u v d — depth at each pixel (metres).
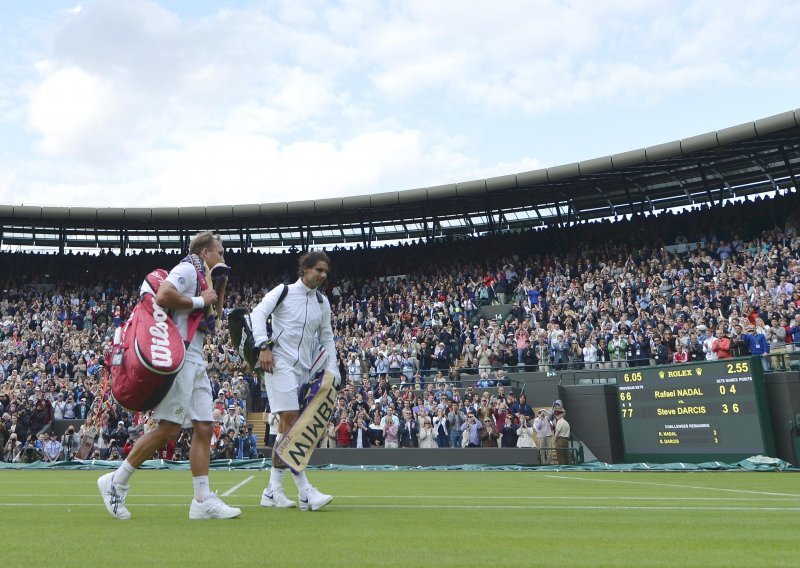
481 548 3.34
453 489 8.63
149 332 4.33
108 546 3.34
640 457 16.62
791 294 19.81
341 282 32.56
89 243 36.22
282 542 3.47
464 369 22.88
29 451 19.33
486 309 27.02
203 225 34.62
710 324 19.73
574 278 26.53
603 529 4.11
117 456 19.09
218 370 24.45
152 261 35.78
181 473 13.80
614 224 29.53
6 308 31.16
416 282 30.83
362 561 2.96
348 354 24.83
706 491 8.16
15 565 2.86
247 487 8.84
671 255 25.30
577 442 18.50
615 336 20.61
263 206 31.39
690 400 15.81
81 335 28.66
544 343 22.44
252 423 23.41
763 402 14.69
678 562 3.02
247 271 34.88
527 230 31.91
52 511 5.22
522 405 19.28
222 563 2.90
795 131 22.73
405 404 20.25
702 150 24.02
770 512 5.26
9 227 34.78
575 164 26.45
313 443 5.16
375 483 10.29
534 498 6.81
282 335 5.34
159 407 4.52
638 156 25.06
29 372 25.28
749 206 26.67
